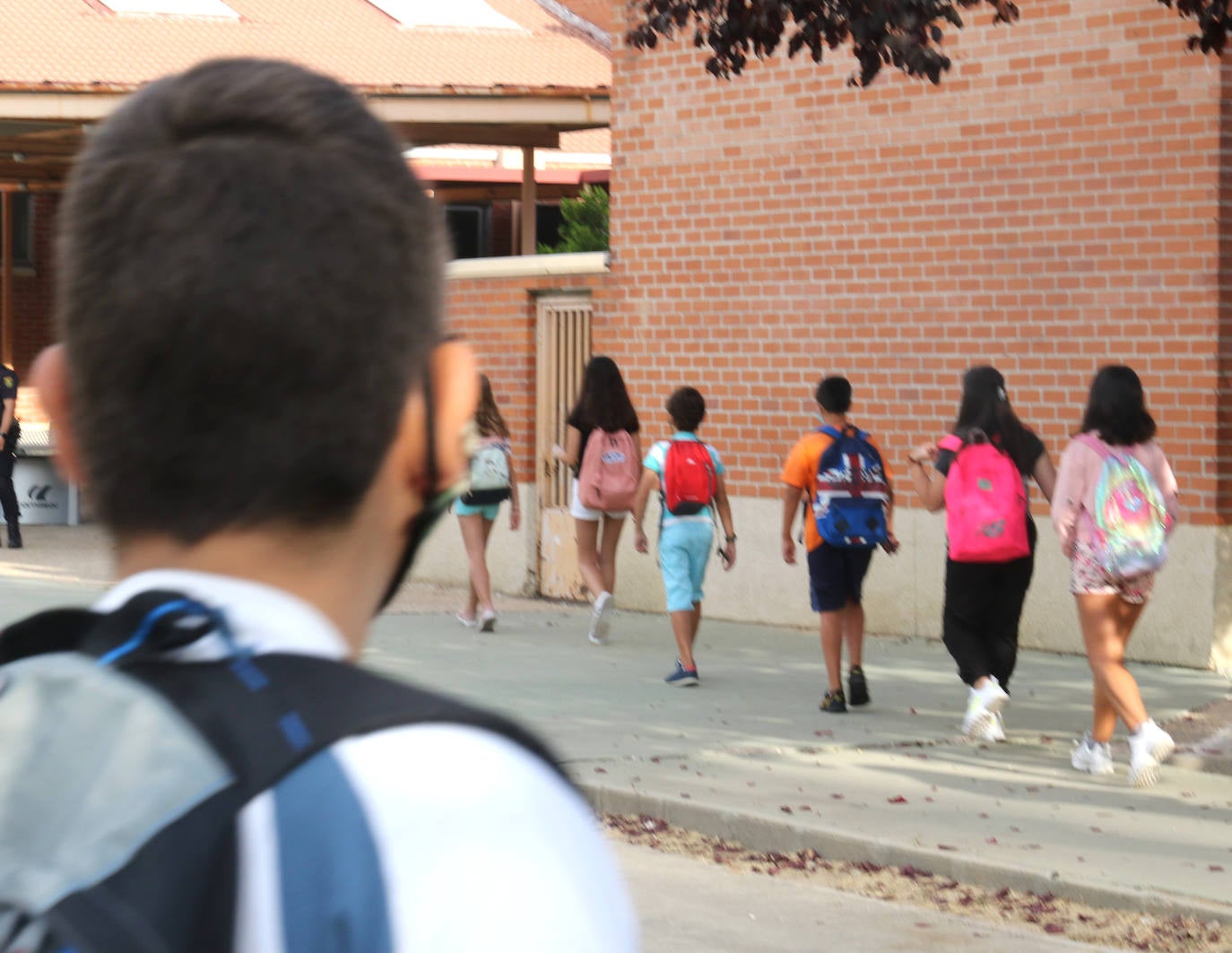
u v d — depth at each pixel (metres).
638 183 19.81
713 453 14.98
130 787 1.28
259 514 1.41
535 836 1.28
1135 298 15.76
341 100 1.50
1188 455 15.42
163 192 1.39
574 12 37.75
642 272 19.78
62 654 1.42
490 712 1.37
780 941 8.22
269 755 1.28
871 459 13.49
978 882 9.20
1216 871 9.05
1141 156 15.70
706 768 11.56
